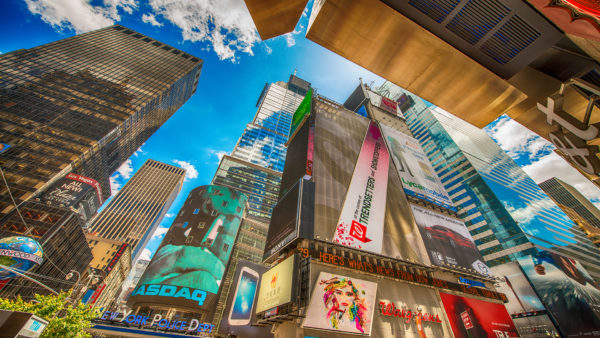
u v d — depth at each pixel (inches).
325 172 1366.9
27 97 3403.1
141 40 5984.3
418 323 1017.5
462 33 408.8
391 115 2527.1
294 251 1043.3
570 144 454.3
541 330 2076.8
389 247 1189.7
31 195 2600.9
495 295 1333.7
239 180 4269.2
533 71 437.7
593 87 391.9
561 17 301.7
